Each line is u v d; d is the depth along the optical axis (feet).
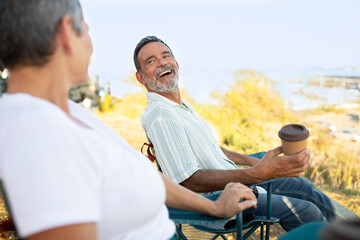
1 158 2.39
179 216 4.54
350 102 19.93
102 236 2.83
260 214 5.92
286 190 6.76
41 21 2.62
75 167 2.39
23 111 2.45
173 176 6.07
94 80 27.81
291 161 5.19
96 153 2.63
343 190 11.59
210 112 18.66
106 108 24.53
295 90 20.56
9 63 2.69
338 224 1.99
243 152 15.19
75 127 2.57
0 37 2.61
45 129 2.36
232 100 18.76
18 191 2.22
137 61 7.66
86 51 3.04
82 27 2.96
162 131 6.22
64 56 2.85
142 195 2.94
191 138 6.59
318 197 6.48
